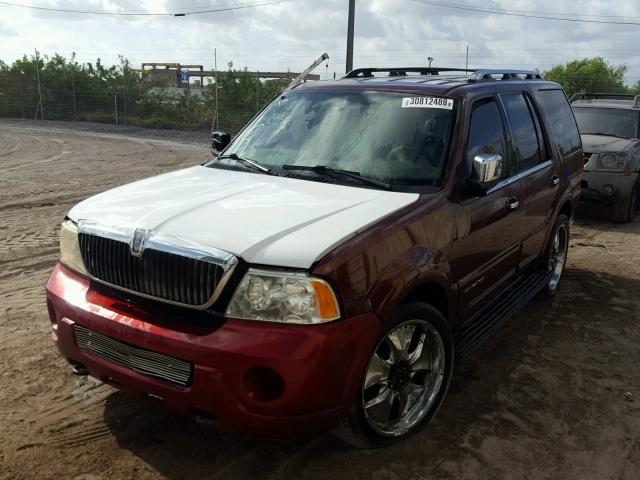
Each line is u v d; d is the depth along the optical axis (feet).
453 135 11.89
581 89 94.94
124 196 10.91
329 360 8.54
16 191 36.58
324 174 11.84
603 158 28.94
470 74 15.17
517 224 14.29
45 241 24.17
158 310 9.18
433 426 11.37
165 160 55.36
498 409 12.07
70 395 11.98
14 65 111.96
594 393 12.87
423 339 10.66
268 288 8.51
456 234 11.33
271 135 13.55
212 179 11.87
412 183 11.33
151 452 10.27
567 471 10.20
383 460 10.29
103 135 83.66
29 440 10.46
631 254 24.34
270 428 8.61
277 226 9.23
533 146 15.53
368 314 9.05
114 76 109.29
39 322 15.57
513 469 10.19
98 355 9.73
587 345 15.30
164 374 8.98
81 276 10.31
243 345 8.37
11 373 12.80
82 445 10.39
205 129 97.60
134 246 9.22
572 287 19.86
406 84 13.24
